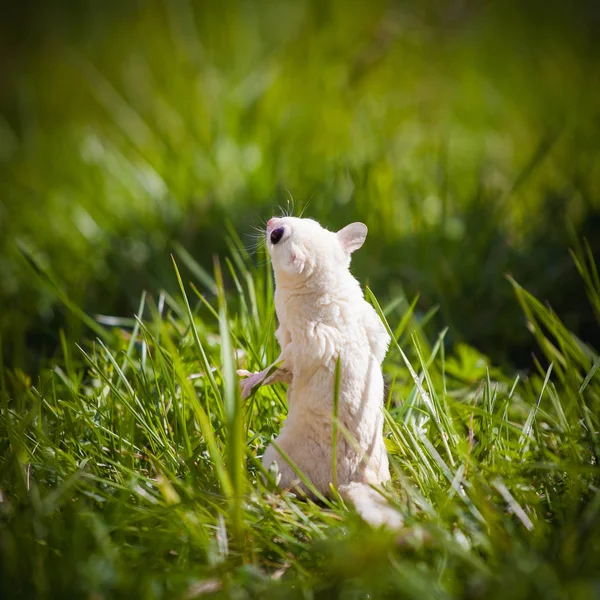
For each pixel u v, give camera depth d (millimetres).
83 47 14312
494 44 12844
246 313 5133
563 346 4531
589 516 3240
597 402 4426
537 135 9805
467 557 3070
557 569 3074
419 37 12078
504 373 5832
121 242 8008
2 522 3488
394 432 4051
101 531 3203
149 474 4043
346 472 3811
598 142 8484
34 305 7215
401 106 10773
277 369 4016
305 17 11453
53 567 3193
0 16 16234
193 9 12172
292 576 3293
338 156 8547
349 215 7234
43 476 3840
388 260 7105
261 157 8812
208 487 3830
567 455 4039
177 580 3133
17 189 10719
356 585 3084
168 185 8766
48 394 4824
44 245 8578
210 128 9422
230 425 3182
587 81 11062
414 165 9258
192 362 4918
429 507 3400
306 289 3902
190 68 10875
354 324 3930
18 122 13500
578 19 12781
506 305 6496
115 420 4410
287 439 3920
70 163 10930
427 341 6098
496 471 3742
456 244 7160
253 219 7715
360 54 10406
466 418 4523
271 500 3607
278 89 10086
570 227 5258
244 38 11055
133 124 10977
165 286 7078
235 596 3039
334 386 3711
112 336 5543
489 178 8859
